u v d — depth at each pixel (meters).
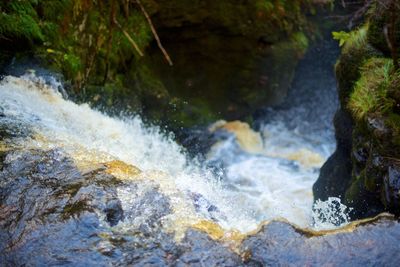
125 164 3.43
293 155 6.74
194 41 6.74
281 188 5.64
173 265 2.58
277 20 7.13
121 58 5.88
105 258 2.61
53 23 5.04
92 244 2.68
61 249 2.65
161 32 6.52
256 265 2.58
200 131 6.36
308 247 2.66
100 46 5.52
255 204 5.08
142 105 6.07
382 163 3.20
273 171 6.14
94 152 3.56
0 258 2.62
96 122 4.72
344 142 4.07
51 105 4.40
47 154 3.41
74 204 2.92
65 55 4.95
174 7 6.38
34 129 3.83
